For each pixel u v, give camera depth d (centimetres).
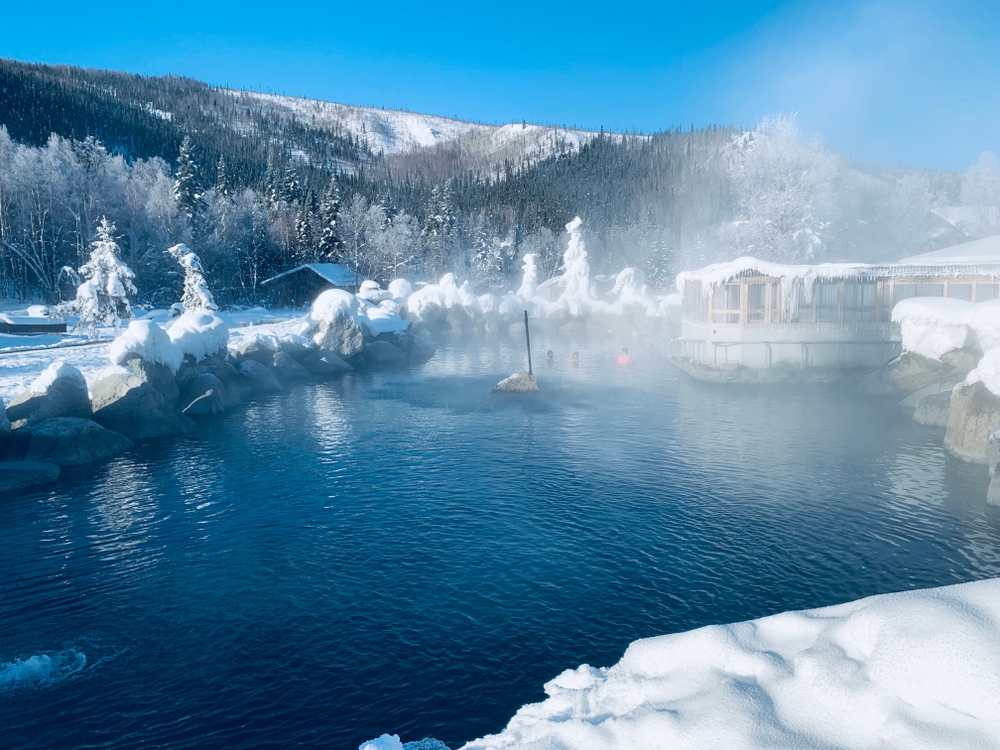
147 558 1339
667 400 2866
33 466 1839
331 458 2038
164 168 9331
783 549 1325
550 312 6794
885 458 1953
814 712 438
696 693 497
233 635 1052
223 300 8362
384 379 3584
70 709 881
